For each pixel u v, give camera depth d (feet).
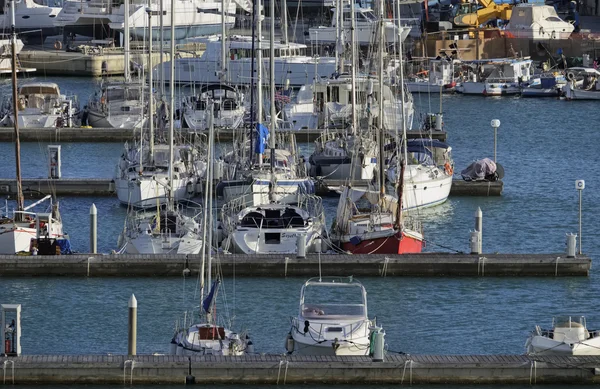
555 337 408.87
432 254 516.73
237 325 451.53
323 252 536.42
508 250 565.94
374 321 419.54
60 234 538.06
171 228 537.65
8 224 529.04
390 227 538.88
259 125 615.98
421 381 395.75
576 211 639.35
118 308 471.21
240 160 652.07
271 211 548.31
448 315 467.52
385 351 411.75
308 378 393.29
